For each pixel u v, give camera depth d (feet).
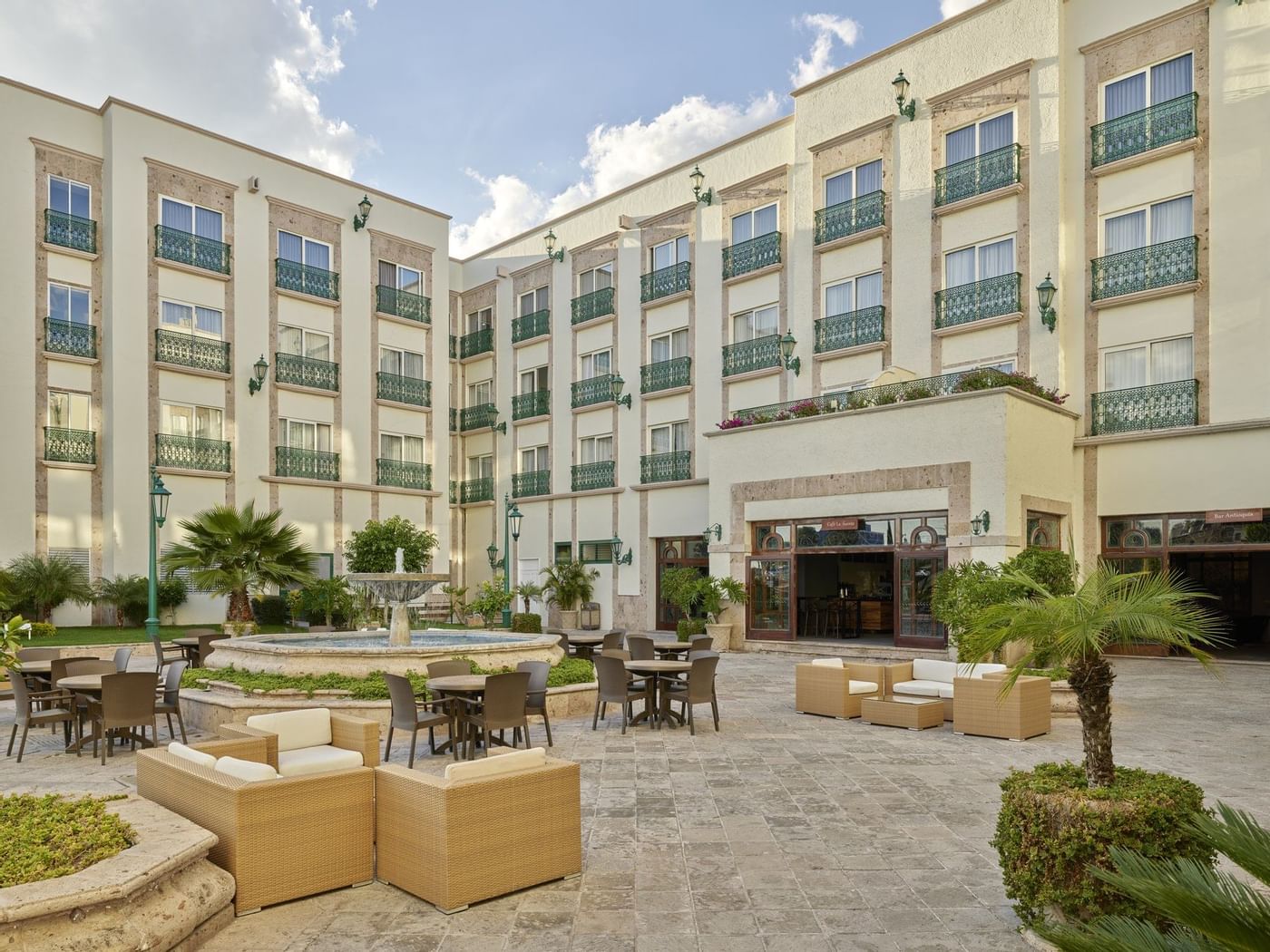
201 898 13.23
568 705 34.40
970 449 52.65
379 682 31.89
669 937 13.66
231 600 59.52
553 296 94.38
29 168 68.64
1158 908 7.77
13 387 66.90
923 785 23.36
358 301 88.79
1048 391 58.03
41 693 27.76
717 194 80.02
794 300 73.20
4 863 12.05
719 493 66.44
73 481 69.62
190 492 74.90
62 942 10.89
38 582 61.52
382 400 89.61
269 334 81.30
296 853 15.03
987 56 63.41
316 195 85.71
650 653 40.01
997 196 61.67
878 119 68.69
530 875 15.69
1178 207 56.24
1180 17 56.18
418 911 14.64
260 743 18.42
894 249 67.31
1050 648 13.70
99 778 24.99
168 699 29.68
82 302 71.20
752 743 29.07
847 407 60.54
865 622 65.62
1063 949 7.88
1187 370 55.57
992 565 51.03
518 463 97.19
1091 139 59.41
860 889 15.75
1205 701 38.11
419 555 66.33
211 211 78.07
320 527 83.82
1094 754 13.43
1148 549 56.54
